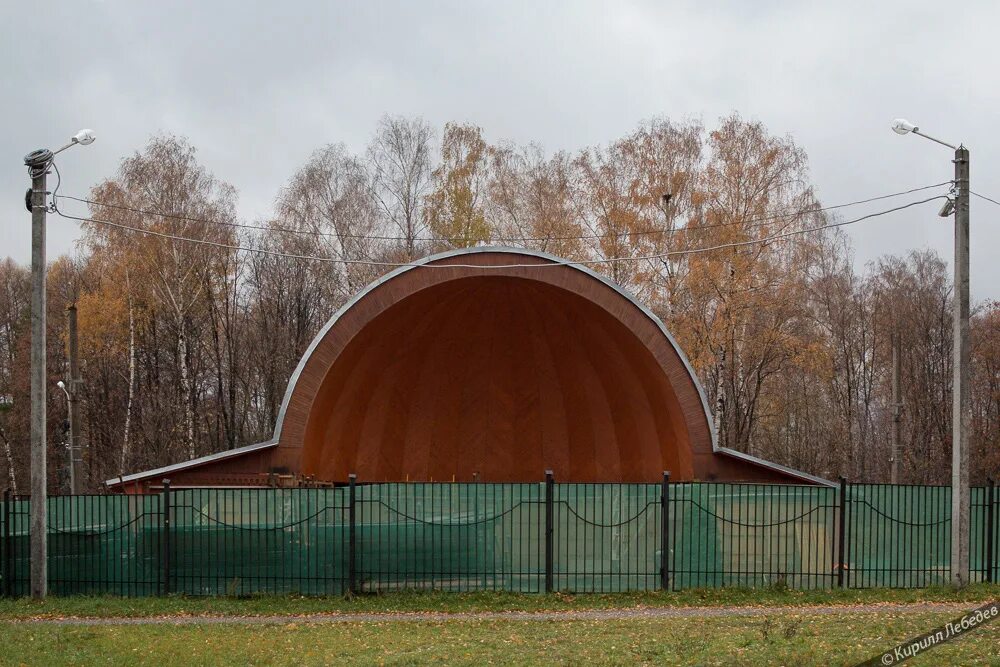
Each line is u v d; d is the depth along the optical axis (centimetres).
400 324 2828
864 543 2072
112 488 2505
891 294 5581
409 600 1930
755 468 2536
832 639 1418
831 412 5509
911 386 5244
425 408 3156
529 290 2823
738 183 3984
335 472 2980
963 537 1997
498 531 2033
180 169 4297
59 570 1997
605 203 4281
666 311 4431
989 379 5059
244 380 5203
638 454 3027
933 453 5238
